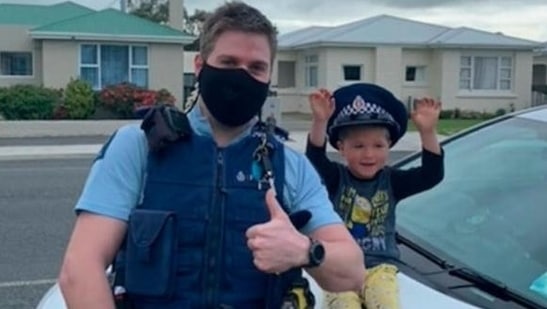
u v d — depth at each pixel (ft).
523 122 11.38
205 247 6.21
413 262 8.80
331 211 6.79
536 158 10.24
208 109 6.48
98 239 6.18
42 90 80.38
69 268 6.09
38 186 39.50
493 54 111.55
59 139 69.46
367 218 8.83
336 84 109.91
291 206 6.66
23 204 33.40
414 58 112.68
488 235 9.15
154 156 6.37
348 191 8.88
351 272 6.39
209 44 6.49
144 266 6.12
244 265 6.25
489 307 7.51
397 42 109.91
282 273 6.22
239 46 6.40
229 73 6.33
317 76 112.98
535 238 8.73
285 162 6.66
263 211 6.33
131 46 91.35
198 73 6.64
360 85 8.89
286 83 120.98
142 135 6.48
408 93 112.27
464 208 9.91
